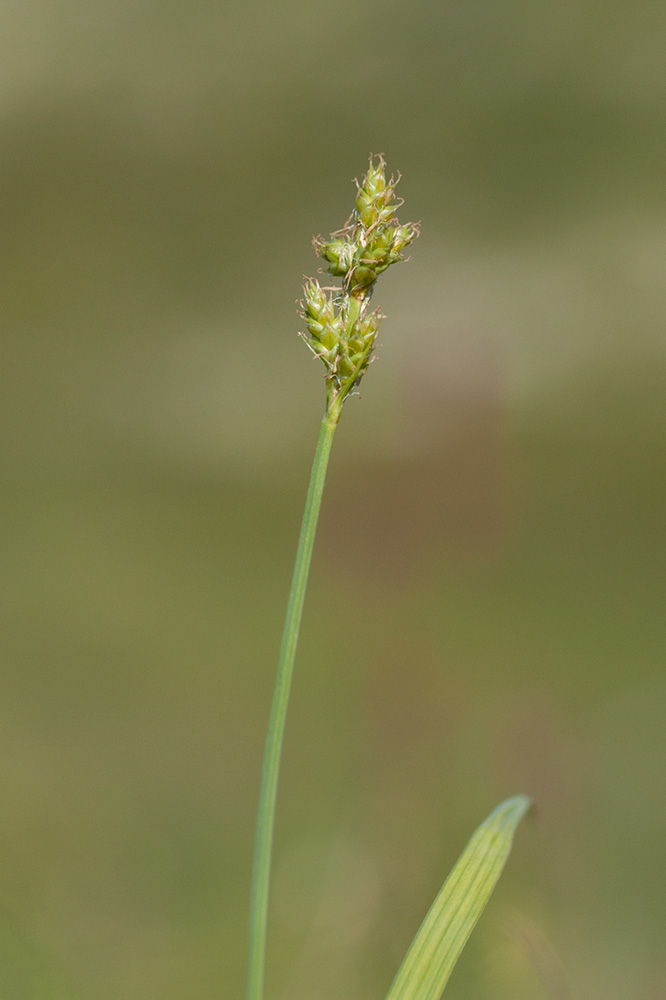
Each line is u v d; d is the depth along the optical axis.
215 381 2.06
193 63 2.73
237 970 0.68
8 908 0.51
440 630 0.85
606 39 2.41
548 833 0.68
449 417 0.84
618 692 0.91
